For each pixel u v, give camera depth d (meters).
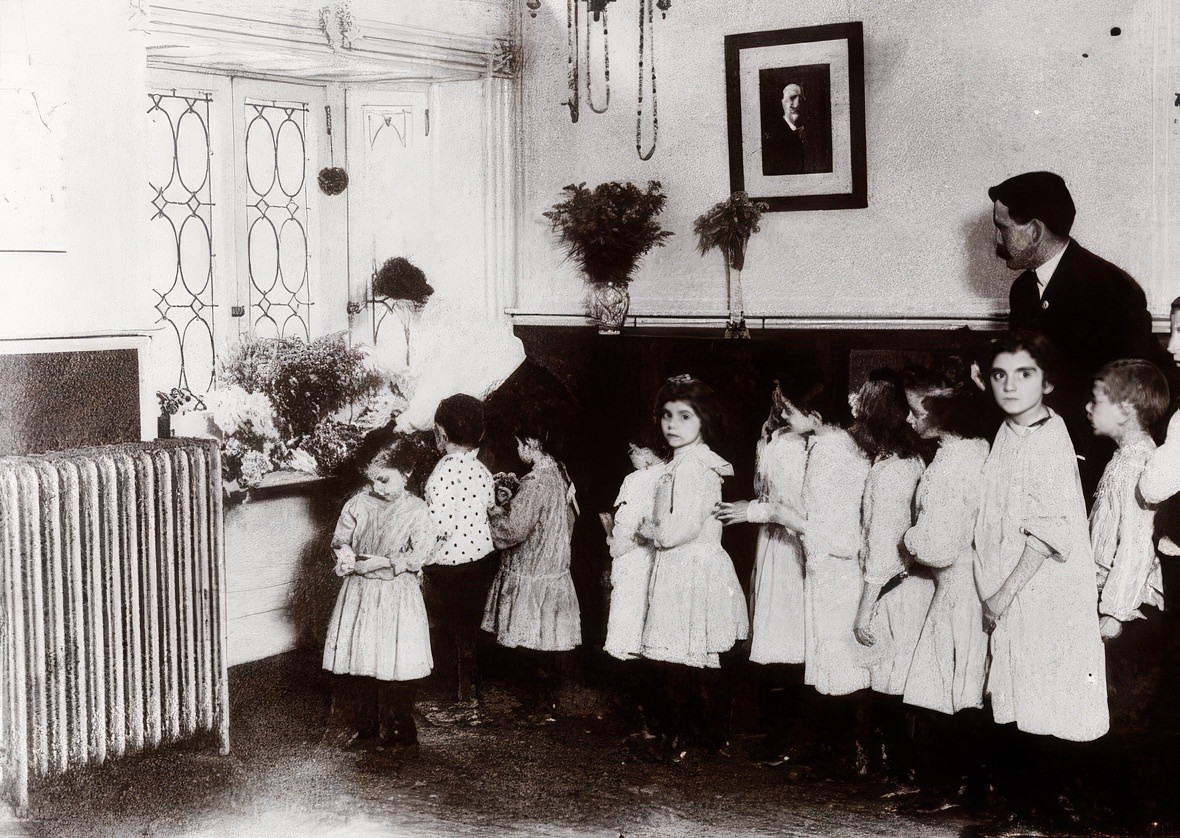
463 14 5.88
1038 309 4.00
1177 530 3.52
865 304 5.17
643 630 3.95
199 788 3.66
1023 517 3.31
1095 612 3.31
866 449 3.68
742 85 5.41
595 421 4.37
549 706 4.32
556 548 4.27
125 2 4.04
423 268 6.28
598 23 5.88
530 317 6.09
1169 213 4.34
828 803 3.50
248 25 4.98
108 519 3.49
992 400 3.46
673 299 5.73
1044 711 3.28
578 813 3.43
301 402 4.74
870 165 5.12
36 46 3.81
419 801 3.60
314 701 4.23
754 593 3.91
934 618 3.47
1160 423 3.56
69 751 3.44
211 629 3.83
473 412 4.37
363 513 3.98
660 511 3.88
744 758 3.84
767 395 4.08
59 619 3.38
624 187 5.71
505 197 6.11
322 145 5.94
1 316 3.78
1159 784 3.31
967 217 4.88
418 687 4.47
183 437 4.14
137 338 4.09
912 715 3.58
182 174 5.41
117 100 4.04
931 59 4.91
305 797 3.51
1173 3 4.30
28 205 3.81
